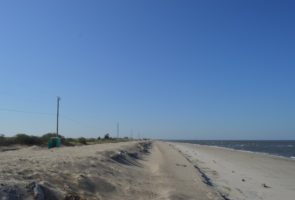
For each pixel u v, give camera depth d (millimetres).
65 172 20609
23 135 71688
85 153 37594
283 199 27797
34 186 15367
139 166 39844
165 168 38500
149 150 88062
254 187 33188
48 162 23875
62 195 16203
